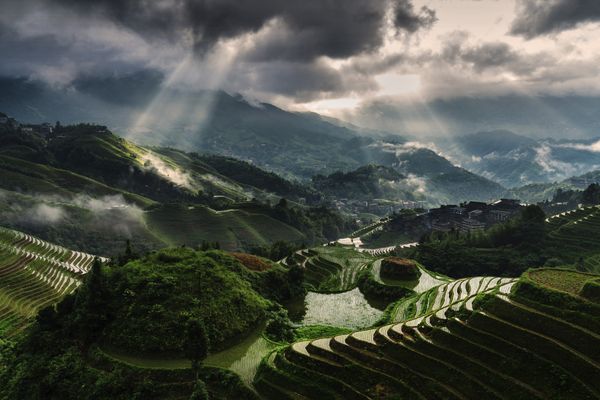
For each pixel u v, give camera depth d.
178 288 78.12
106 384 61.44
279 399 56.84
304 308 101.69
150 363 65.25
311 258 146.50
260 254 183.62
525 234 169.38
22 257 137.62
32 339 73.94
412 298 99.06
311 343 66.25
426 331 63.16
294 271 112.94
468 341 57.53
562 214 193.00
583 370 47.78
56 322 75.94
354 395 53.94
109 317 73.81
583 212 184.75
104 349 69.19
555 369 48.94
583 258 146.38
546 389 47.53
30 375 66.62
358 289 115.31
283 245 181.50
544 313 58.47
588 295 58.41
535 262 151.00
